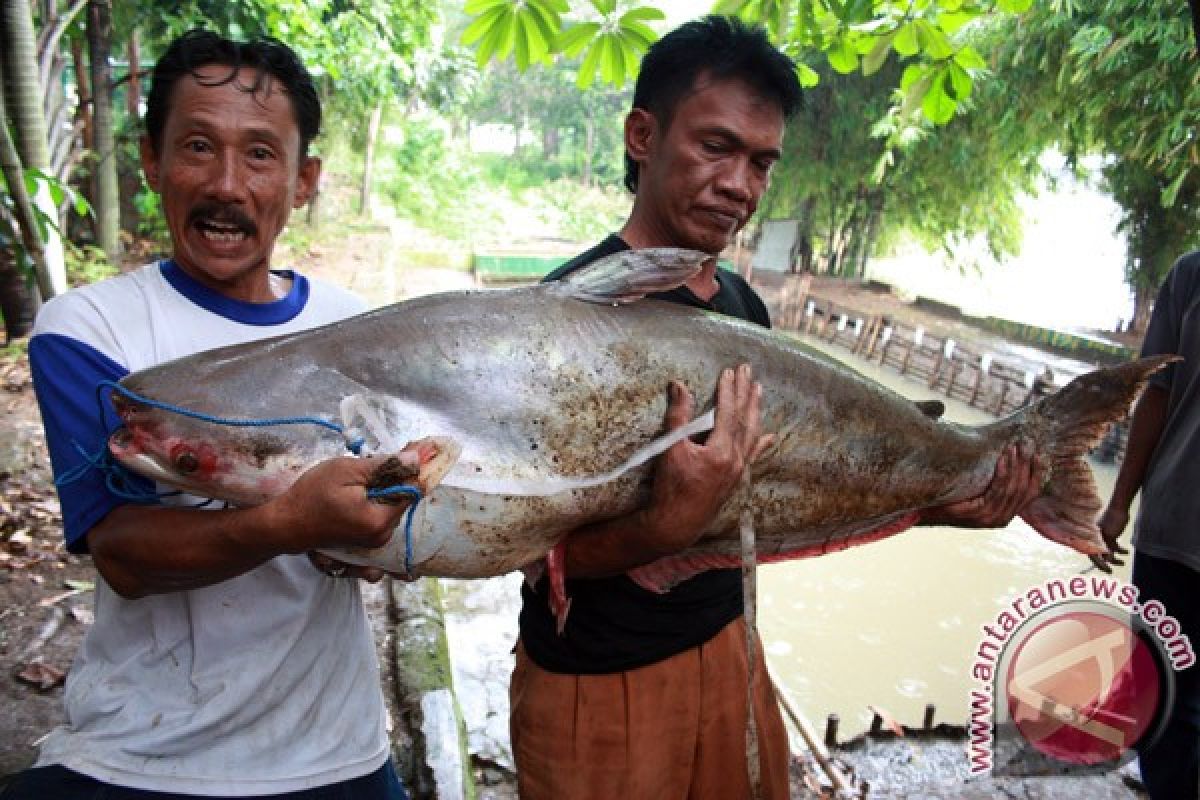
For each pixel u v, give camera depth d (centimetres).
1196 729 276
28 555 402
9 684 308
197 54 143
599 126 3231
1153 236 1142
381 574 154
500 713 350
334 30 1234
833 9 293
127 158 1223
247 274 159
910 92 314
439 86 1838
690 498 154
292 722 157
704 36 176
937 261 2316
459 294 162
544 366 157
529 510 156
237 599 152
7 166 566
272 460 139
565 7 283
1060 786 317
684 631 186
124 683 151
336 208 1953
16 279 677
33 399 594
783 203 1828
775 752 210
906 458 202
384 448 145
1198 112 809
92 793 143
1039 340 1245
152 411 134
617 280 166
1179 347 282
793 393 183
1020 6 291
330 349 148
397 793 181
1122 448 902
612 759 183
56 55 744
